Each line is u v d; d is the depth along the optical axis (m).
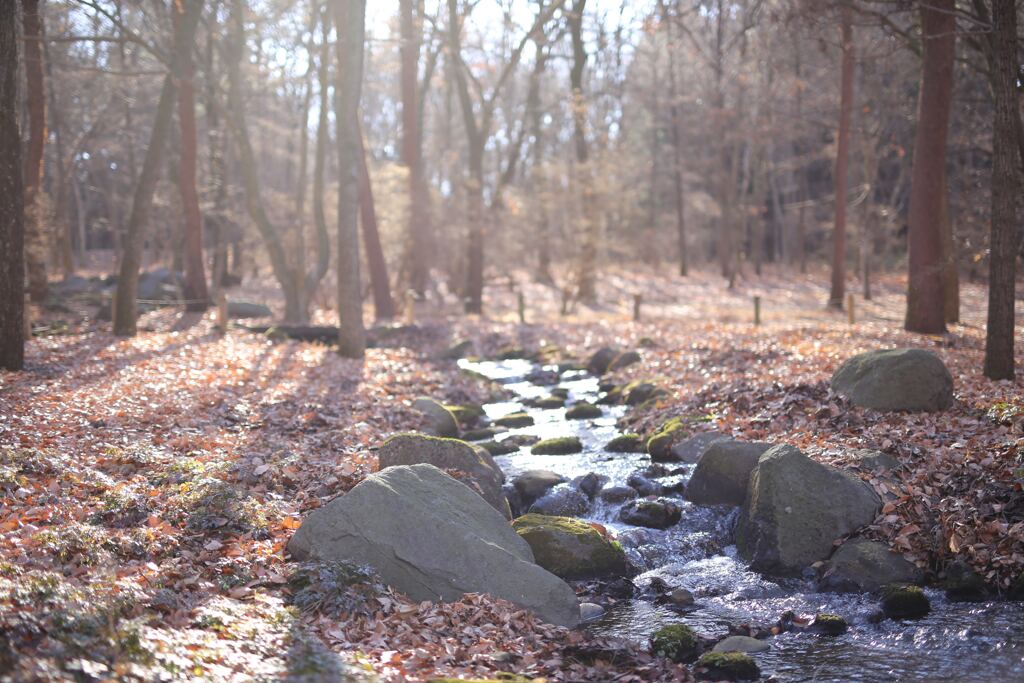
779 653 6.20
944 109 17.81
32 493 7.46
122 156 46.66
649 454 11.16
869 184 32.44
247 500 7.93
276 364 16.94
